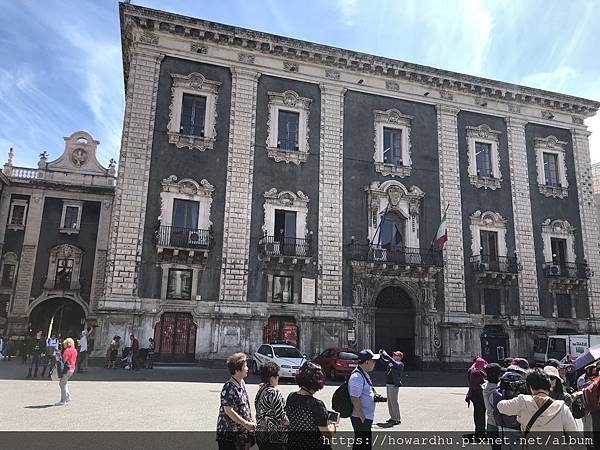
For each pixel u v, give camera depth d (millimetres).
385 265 29078
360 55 31344
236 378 6289
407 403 15867
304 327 27344
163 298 25578
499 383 8102
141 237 25844
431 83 33406
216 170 27953
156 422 11344
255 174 28594
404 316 29969
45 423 10828
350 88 31656
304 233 28641
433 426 11883
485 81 34062
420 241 30828
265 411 5746
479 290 31391
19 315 36938
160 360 25094
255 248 27625
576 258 34344
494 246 32781
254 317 26578
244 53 29828
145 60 27828
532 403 5715
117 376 20625
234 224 27469
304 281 27938
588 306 33750
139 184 26328
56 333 38219
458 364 29453
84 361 22141
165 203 26625
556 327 32375
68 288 38188
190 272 26500
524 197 33938
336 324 27812
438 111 33344
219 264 26797
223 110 28828
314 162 29891
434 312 29938
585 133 37062
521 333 31453
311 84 31016
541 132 35938
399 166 31500
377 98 32250
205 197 27391
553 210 34688
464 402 16172
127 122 26859
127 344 24422
